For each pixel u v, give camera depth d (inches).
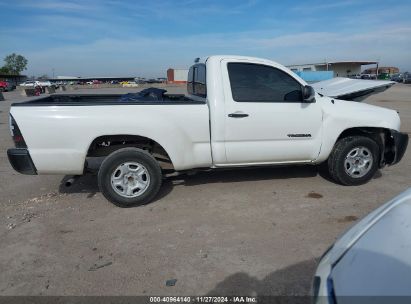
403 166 256.7
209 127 184.5
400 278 65.6
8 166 275.9
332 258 81.9
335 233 151.3
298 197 193.0
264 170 242.4
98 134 171.6
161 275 123.5
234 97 185.6
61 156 170.9
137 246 143.7
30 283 120.5
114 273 125.3
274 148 193.6
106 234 154.6
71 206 187.0
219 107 182.7
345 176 205.8
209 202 188.2
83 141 170.9
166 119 177.6
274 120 189.6
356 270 72.1
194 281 119.7
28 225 164.9
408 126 434.6
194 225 161.6
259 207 180.4
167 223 164.2
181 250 139.9
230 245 142.7
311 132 196.7
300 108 192.7
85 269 128.1
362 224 90.0
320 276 78.6
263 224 161.0
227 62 185.6
